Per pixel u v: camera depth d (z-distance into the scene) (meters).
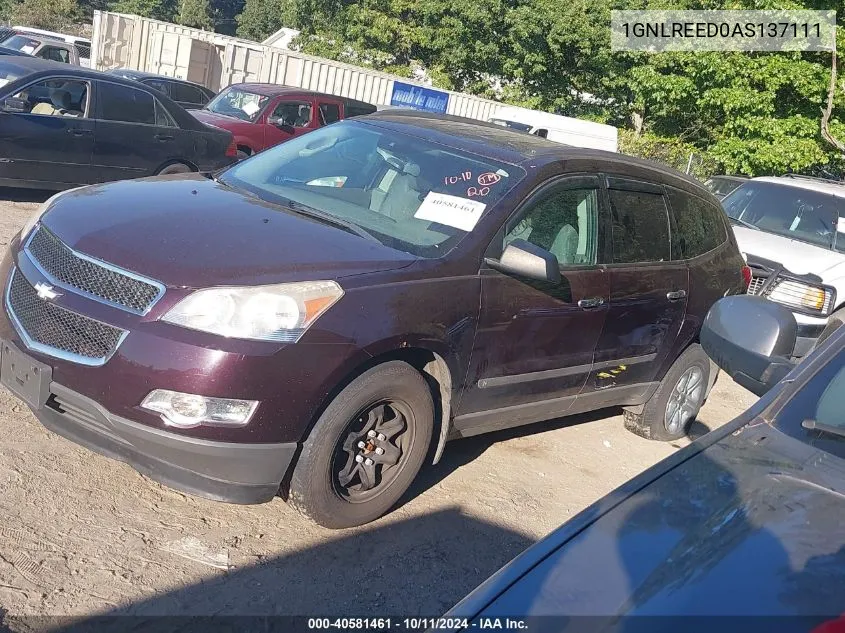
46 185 9.62
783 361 2.65
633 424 5.94
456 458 5.01
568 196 4.72
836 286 8.20
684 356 5.79
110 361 3.40
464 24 29.67
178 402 3.34
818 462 2.24
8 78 9.46
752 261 8.37
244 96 14.22
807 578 1.72
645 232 5.25
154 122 10.43
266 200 4.49
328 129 5.29
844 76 18.67
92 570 3.30
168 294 3.42
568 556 1.89
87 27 52.34
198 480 3.48
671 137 23.72
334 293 3.56
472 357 4.16
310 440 3.61
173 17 76.31
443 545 4.00
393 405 3.88
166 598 3.23
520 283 4.30
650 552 1.86
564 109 30.06
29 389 3.61
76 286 3.60
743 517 1.94
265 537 3.77
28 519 3.52
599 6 28.67
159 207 4.07
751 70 18.83
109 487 3.91
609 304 4.86
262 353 3.37
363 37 32.16
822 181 10.39
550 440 5.63
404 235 4.23
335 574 3.61
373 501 3.93
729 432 2.42
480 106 24.80
